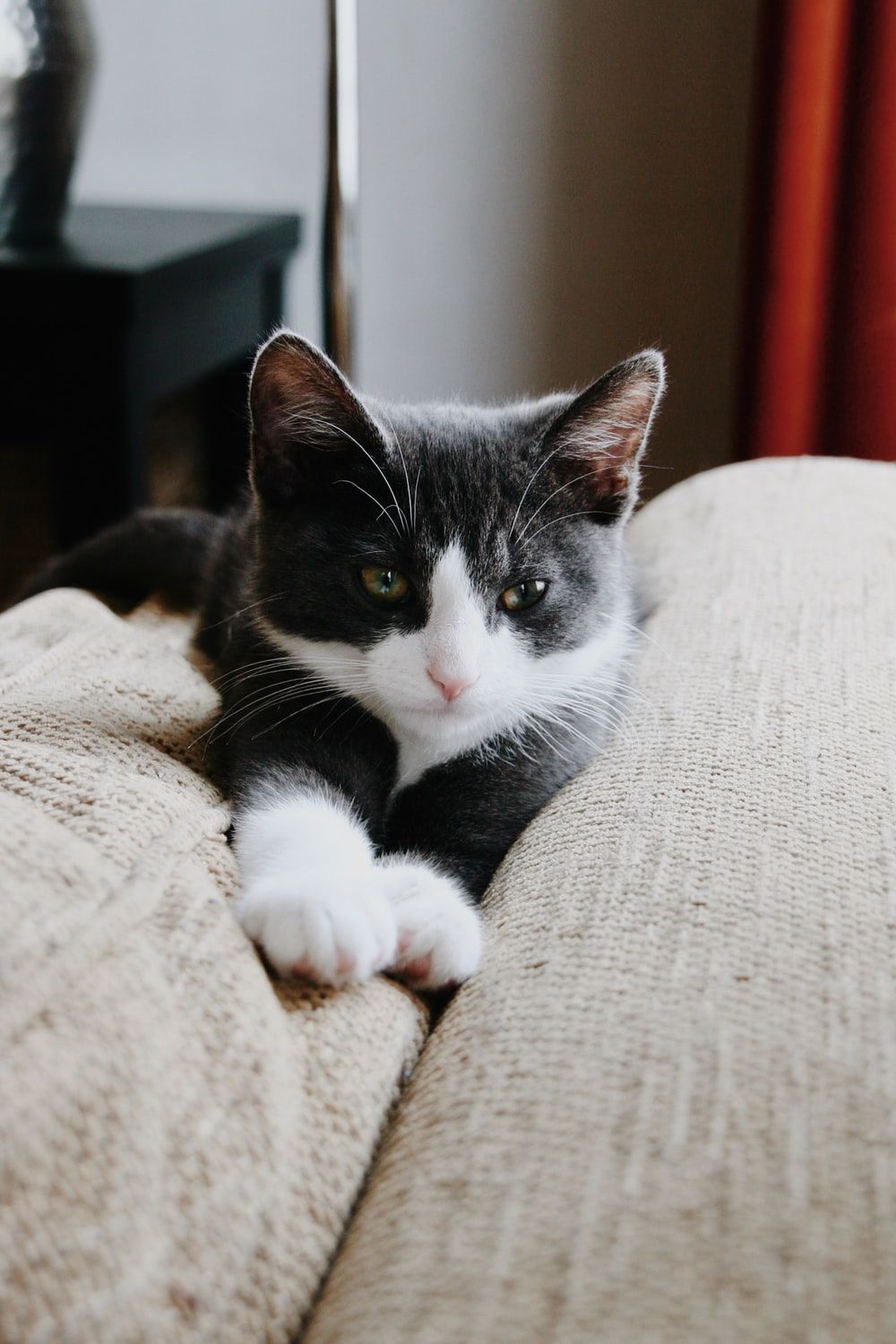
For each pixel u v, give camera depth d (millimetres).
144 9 2229
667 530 1454
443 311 2348
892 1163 589
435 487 1060
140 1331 521
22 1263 505
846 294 1832
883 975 713
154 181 2363
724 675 1075
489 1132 650
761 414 1924
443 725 1070
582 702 1122
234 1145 604
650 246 2248
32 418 1749
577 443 1112
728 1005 694
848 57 1740
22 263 1674
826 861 814
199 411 2326
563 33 2139
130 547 1536
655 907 791
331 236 1885
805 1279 536
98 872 688
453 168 2252
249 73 2268
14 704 915
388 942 796
